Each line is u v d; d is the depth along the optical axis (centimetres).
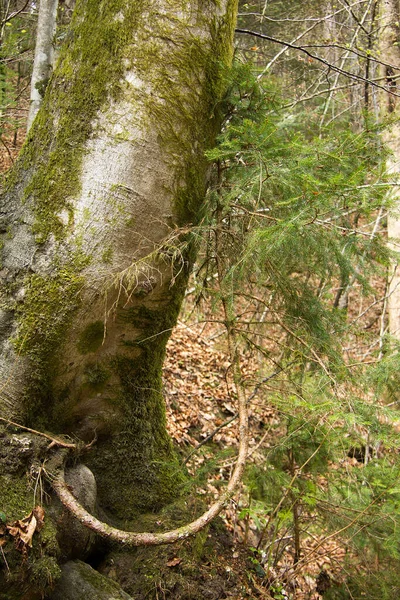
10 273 271
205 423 548
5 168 691
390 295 652
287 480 330
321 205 248
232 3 300
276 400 303
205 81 284
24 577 222
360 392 322
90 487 283
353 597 338
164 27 272
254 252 287
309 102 800
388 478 321
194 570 296
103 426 316
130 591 283
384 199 274
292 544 399
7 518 226
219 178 312
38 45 488
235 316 307
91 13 279
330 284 360
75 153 270
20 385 267
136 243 277
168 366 625
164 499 332
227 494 254
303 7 936
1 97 490
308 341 312
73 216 268
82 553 280
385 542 307
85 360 290
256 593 303
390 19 686
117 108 269
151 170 272
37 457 255
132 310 294
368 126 290
